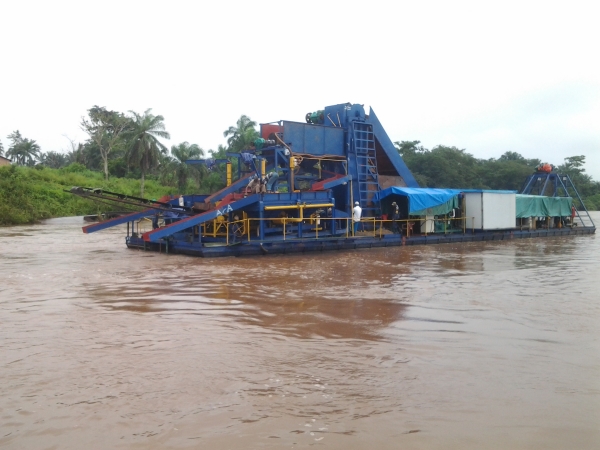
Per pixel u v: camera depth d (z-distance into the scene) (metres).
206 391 5.45
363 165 23.70
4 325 8.23
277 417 4.83
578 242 25.89
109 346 7.07
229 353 6.76
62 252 19.17
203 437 4.45
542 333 7.91
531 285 12.33
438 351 6.93
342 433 4.53
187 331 7.89
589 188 91.06
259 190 18.66
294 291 11.34
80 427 4.63
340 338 7.54
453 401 5.23
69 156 93.88
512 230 28.42
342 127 23.19
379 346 7.14
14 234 28.89
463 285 12.28
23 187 47.97
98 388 5.52
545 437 4.49
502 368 6.25
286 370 6.11
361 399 5.27
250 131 62.47
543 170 33.88
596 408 5.09
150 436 4.47
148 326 8.20
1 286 11.84
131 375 5.91
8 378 5.81
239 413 4.91
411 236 23.48
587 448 4.30
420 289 11.69
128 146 60.12
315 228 20.22
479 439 4.45
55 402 5.16
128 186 66.56
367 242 21.50
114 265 15.52
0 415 4.87
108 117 76.62
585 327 8.27
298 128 21.44
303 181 22.19
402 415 4.89
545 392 5.49
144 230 31.61
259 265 15.77
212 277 13.29
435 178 72.25
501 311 9.43
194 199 20.94
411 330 8.03
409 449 4.27
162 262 16.25
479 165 83.88
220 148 64.94
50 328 8.05
